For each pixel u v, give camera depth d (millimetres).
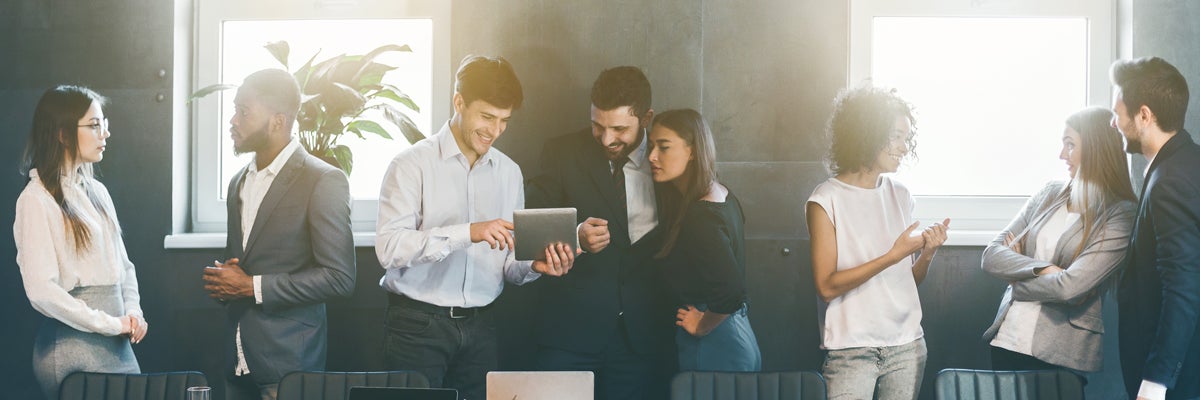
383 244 3080
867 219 3205
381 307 3973
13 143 4000
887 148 3160
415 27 4098
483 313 3291
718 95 3908
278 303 3150
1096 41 4004
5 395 4023
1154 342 2869
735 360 3205
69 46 3992
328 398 2781
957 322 3922
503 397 2363
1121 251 3148
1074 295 3174
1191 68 3855
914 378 3213
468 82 3076
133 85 3982
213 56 4105
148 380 2828
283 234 3172
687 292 3166
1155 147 3000
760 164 3910
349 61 3705
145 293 3979
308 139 3697
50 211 3121
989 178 4059
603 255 3344
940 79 4051
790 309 3926
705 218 3072
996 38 4043
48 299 3070
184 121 4082
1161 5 3871
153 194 3975
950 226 4043
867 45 4008
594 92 3205
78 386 2807
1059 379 2768
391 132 4098
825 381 2932
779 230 3912
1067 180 3455
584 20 3914
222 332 3984
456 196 3221
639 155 3377
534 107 3914
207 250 3979
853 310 3166
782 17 3904
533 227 2930
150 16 3986
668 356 3402
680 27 3908
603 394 3430
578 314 3336
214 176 4109
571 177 3365
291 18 4113
